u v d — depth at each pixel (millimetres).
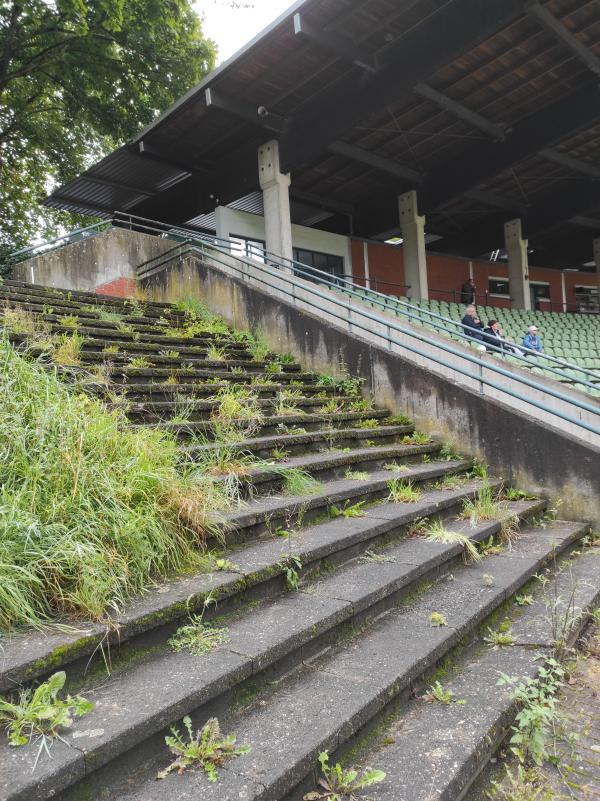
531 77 11891
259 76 11250
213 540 3258
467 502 4957
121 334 6855
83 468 2861
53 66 16641
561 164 15703
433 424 6465
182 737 2021
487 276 22031
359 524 3883
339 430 5785
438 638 2867
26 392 3434
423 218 16875
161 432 3932
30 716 1813
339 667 2592
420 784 1997
